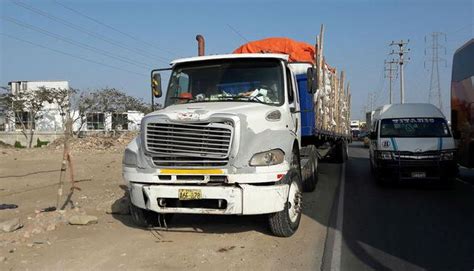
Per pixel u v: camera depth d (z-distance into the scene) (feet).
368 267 19.75
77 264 19.77
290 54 41.42
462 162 48.21
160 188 22.56
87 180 48.52
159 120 22.84
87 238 23.91
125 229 26.00
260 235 24.72
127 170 23.82
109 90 200.03
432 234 25.25
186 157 22.52
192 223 27.37
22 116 194.39
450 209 32.12
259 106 24.76
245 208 21.86
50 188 42.73
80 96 195.62
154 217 25.96
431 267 19.77
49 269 19.15
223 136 22.02
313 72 29.07
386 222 28.17
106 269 19.16
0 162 70.74
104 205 32.22
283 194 22.82
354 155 91.09
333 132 53.36
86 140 114.83
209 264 19.88
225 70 27.48
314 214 30.50
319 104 40.98
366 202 34.99
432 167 39.99
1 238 23.66
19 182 47.52
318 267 19.66
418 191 40.32
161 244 22.90
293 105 28.04
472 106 44.57
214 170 21.98
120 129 203.62
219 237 24.27
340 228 26.55
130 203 25.54
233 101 26.14
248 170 21.85
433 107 46.96
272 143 22.75
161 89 29.45
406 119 45.34
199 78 27.73
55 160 73.67
